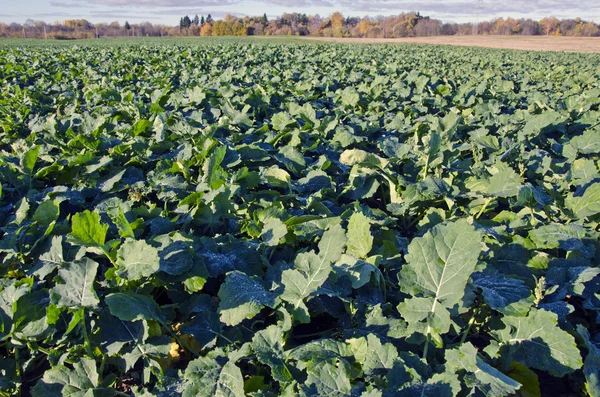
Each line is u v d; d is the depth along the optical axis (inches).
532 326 81.0
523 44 2064.5
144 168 182.1
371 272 101.3
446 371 74.5
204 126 227.6
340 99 318.3
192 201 136.2
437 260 83.9
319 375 72.0
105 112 256.7
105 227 92.3
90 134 183.8
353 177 159.9
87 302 85.3
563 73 581.6
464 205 149.5
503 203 166.2
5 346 95.3
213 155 135.4
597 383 73.6
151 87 359.6
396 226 149.2
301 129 223.5
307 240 123.6
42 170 158.2
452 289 81.2
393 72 533.6
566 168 178.2
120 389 87.0
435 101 312.8
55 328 88.7
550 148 223.9
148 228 130.2
